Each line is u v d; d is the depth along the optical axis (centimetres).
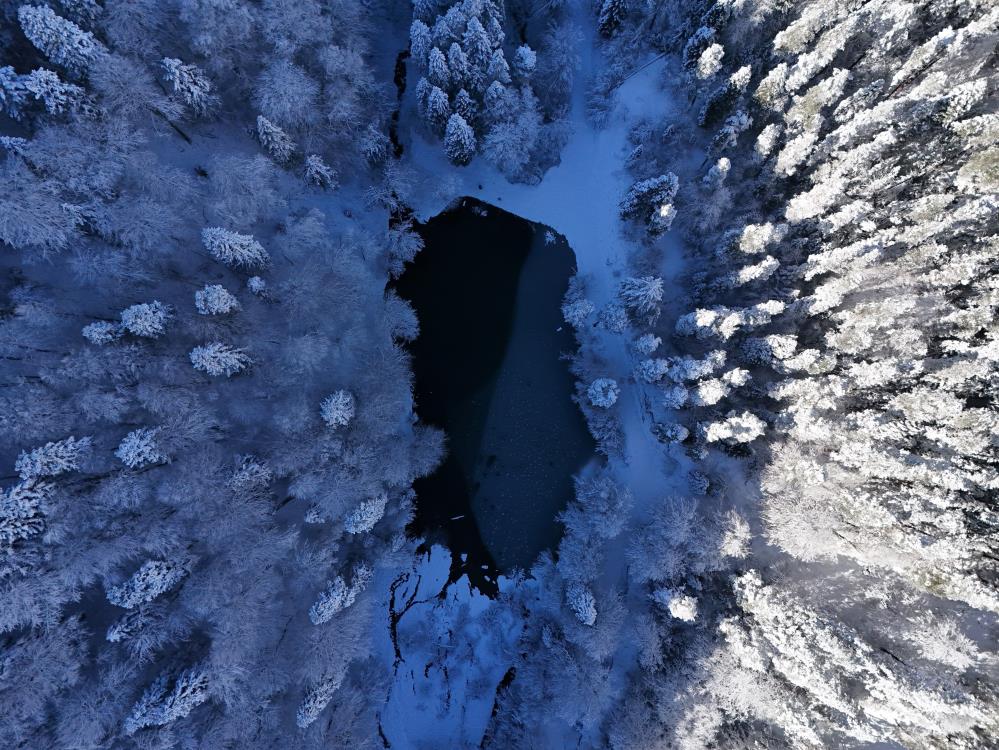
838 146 3372
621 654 3988
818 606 3509
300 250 3756
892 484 3384
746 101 3769
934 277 3284
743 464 3944
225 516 3416
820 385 3381
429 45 3769
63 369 3047
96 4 3014
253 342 3594
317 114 3675
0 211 2773
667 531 3691
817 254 3559
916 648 3356
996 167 3020
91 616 3259
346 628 3803
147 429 3250
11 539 2830
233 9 3216
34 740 2991
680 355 4069
